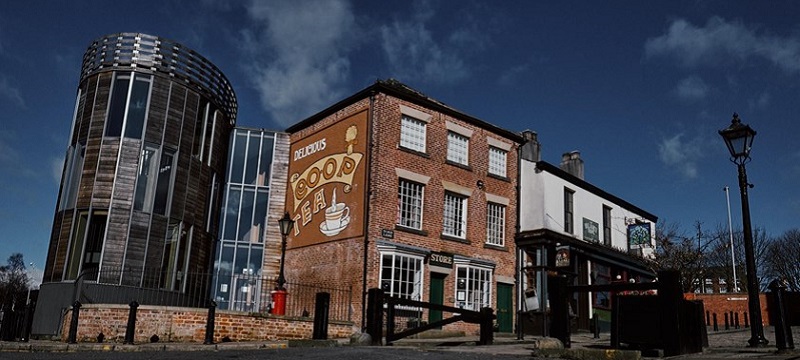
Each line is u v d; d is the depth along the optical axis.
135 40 19.47
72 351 10.72
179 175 19.39
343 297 18.16
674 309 8.07
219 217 22.14
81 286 16.62
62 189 19.02
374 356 8.55
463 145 21.44
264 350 10.36
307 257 20.34
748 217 11.18
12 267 64.81
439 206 19.97
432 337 17.59
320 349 10.19
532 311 20.12
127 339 11.60
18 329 14.27
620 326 8.49
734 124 11.62
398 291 18.08
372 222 18.08
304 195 21.44
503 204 21.95
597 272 24.42
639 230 27.53
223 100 22.30
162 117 19.20
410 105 19.97
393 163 19.05
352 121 19.84
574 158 27.34
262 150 23.31
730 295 26.19
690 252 32.53
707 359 7.57
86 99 19.27
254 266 21.83
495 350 10.28
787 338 9.41
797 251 48.91
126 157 18.34
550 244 21.41
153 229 18.41
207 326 12.23
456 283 19.64
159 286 17.66
